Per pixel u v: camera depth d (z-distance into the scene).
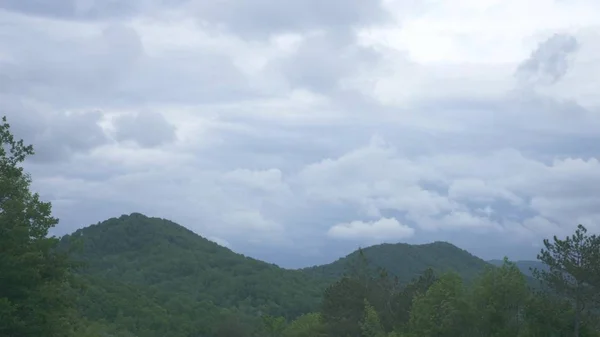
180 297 96.06
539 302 25.89
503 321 27.64
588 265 24.31
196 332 79.88
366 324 36.94
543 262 25.22
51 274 20.94
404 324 35.44
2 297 19.23
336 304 45.25
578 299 24.92
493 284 28.00
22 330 18.92
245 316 91.19
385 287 44.97
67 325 20.66
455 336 28.42
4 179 21.06
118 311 75.44
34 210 21.09
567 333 25.36
